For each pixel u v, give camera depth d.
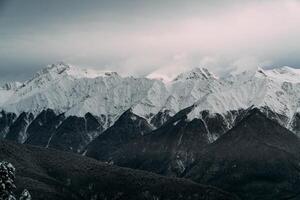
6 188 144.25
